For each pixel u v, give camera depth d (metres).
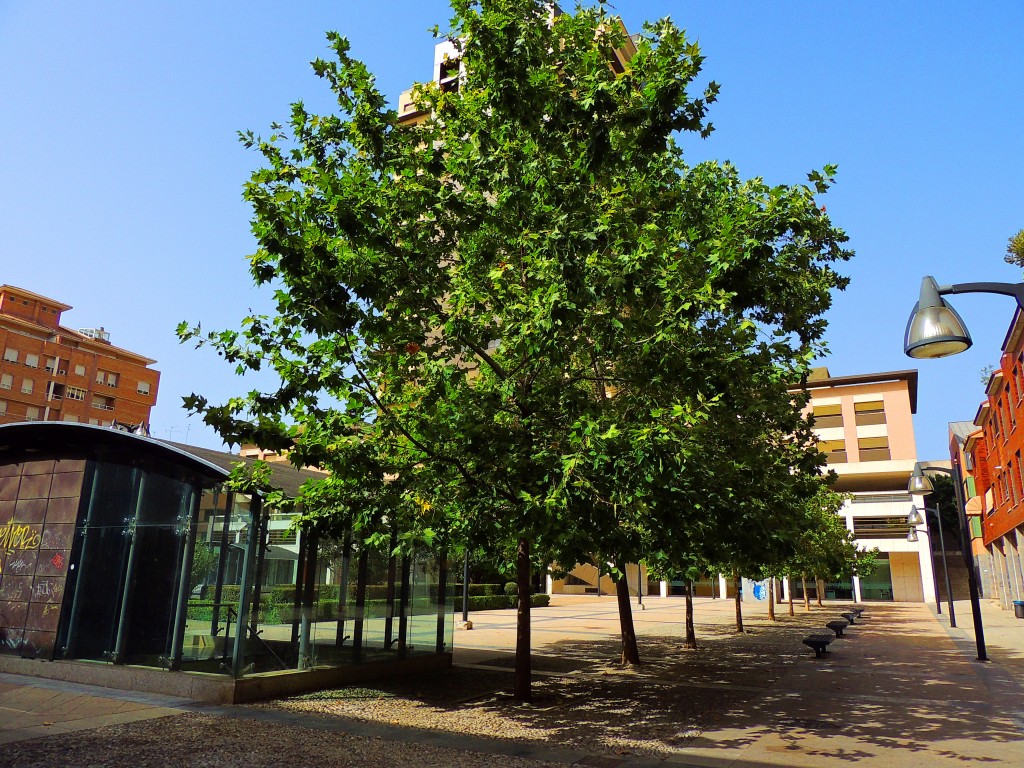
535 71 9.10
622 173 10.17
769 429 11.97
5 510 12.94
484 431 8.77
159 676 10.37
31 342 68.94
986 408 41.12
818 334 12.42
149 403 79.38
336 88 9.28
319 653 11.50
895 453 54.84
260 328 8.37
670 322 7.90
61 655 11.54
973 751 7.65
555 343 7.82
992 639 22.20
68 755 6.78
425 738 7.98
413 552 13.30
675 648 19.03
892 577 53.88
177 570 11.08
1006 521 37.28
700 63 8.44
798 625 28.41
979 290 5.53
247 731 8.02
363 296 8.25
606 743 7.96
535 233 8.20
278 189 7.95
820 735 8.45
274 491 10.80
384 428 9.11
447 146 10.38
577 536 8.16
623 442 7.83
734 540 10.30
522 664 10.59
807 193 8.61
